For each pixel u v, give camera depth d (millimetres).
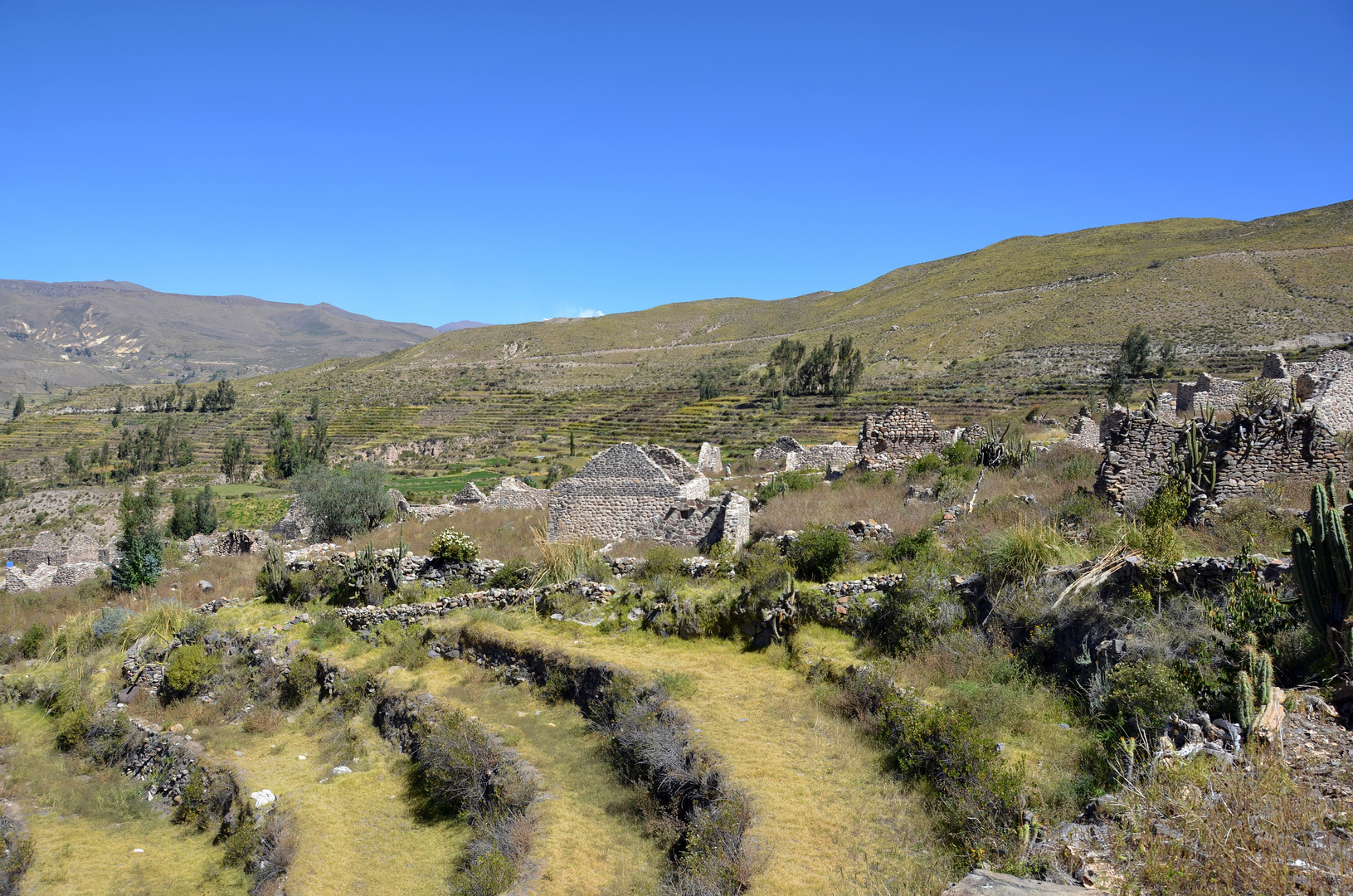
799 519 21844
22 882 14469
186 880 14086
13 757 19641
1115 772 8820
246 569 30703
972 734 10516
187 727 19562
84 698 21891
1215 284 126312
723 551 20344
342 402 161250
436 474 90188
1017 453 24938
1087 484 20469
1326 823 6711
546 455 97438
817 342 184750
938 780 10344
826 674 14273
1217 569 11336
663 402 129250
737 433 90375
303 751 17578
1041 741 10758
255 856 13719
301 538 37469
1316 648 9172
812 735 12461
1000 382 95375
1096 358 97250
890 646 14477
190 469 107188
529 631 18906
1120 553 13070
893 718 11672
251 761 17234
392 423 135500
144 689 21766
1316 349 72250
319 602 24188
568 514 26188
